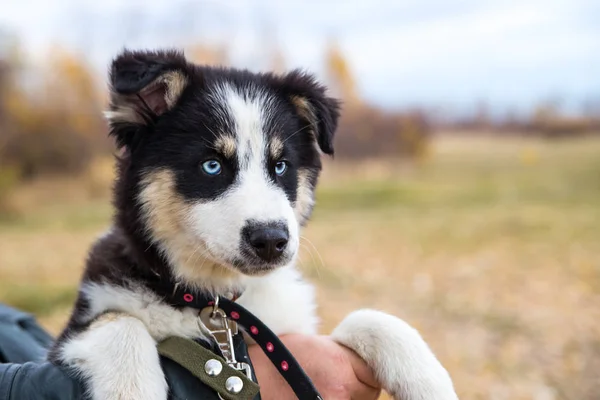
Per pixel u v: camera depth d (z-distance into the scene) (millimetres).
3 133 4129
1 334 735
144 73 708
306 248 785
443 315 1667
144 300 681
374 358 685
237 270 689
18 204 3555
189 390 625
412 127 5039
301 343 677
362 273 2045
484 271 2088
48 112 4250
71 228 2945
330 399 657
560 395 1241
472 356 1410
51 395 616
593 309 1717
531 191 3865
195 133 719
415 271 2096
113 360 629
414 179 4590
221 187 713
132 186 719
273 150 733
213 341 661
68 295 1739
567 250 2357
